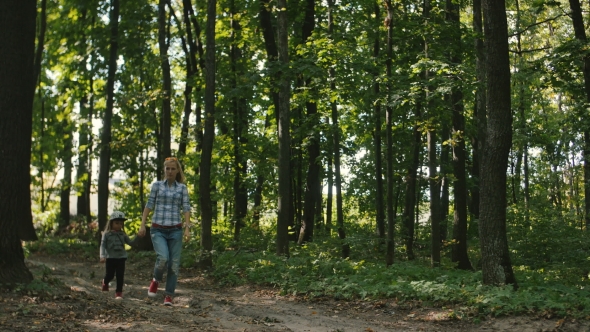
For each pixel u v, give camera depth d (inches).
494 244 415.2
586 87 679.1
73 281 455.5
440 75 576.7
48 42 1049.5
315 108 829.8
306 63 570.6
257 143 867.4
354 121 967.0
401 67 660.1
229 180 916.0
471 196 1077.1
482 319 337.1
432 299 386.6
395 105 568.7
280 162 586.6
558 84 703.7
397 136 868.6
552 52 666.2
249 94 637.9
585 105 681.6
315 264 509.7
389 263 598.9
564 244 729.6
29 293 311.7
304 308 391.2
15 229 329.1
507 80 417.1
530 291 387.9
